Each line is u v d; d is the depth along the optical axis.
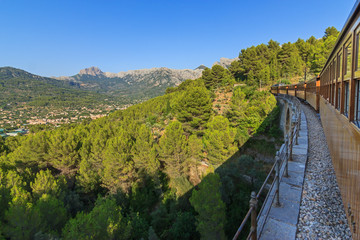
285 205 4.48
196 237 17.03
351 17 3.47
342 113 4.78
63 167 24.11
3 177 16.75
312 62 57.22
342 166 4.44
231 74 74.00
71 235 10.81
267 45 79.69
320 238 3.55
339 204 4.50
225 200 18.91
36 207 12.47
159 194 23.23
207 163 26.81
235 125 35.09
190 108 31.61
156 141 35.56
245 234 16.41
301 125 12.78
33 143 23.69
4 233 11.10
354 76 3.54
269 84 57.78
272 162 27.98
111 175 22.00
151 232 14.88
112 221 12.80
